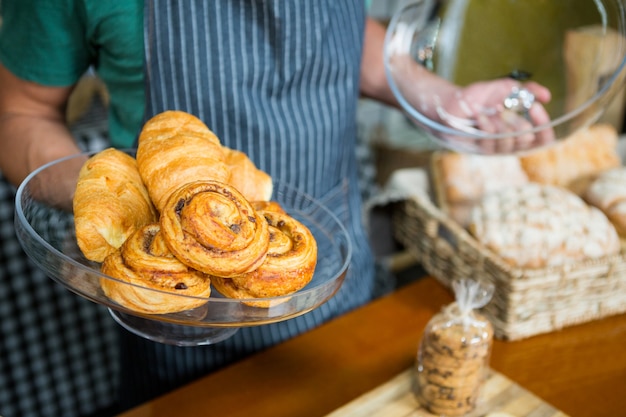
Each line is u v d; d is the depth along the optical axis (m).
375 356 0.95
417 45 0.97
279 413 0.84
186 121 0.69
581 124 0.95
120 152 0.68
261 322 0.58
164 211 0.55
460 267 1.08
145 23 0.86
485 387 0.86
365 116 1.93
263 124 0.91
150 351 1.02
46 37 0.86
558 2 0.90
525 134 0.94
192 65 0.87
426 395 0.82
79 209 0.60
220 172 0.63
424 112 1.00
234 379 0.89
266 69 0.90
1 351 1.60
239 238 0.54
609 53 0.89
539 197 1.12
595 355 0.98
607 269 1.01
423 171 1.30
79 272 0.56
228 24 0.87
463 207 1.20
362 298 1.14
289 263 0.58
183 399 0.85
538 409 0.83
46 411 1.73
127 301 0.54
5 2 0.87
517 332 0.99
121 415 0.82
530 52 0.95
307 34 0.90
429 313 1.05
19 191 0.65
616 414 0.87
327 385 0.89
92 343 1.76
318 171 0.99
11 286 1.56
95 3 0.84
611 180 1.17
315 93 0.95
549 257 1.04
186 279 0.55
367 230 1.31
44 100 0.92
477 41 0.96
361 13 1.01
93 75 1.57
